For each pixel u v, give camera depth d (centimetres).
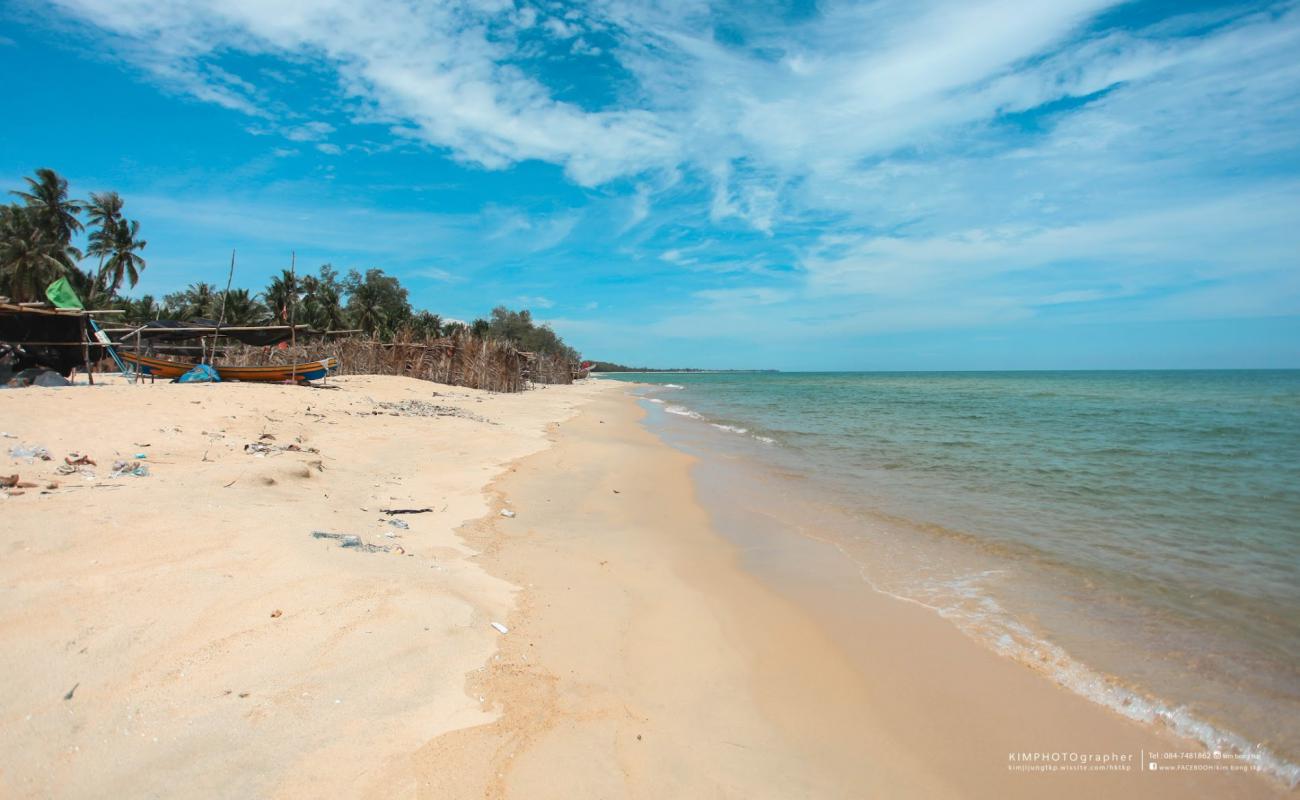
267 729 333
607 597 620
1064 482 1280
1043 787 374
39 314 1617
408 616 475
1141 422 2538
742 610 625
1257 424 2408
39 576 442
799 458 1620
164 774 292
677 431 2320
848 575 737
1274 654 537
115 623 401
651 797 337
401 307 7475
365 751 330
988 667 518
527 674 441
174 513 602
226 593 461
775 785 362
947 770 389
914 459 1595
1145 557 793
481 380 3634
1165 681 495
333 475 959
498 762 340
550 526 865
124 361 2017
